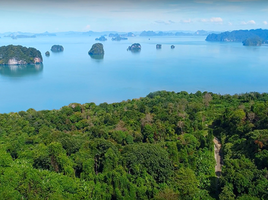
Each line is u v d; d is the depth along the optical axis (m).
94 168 42.12
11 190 31.08
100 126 66.44
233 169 39.50
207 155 48.34
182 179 37.78
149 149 42.31
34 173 33.72
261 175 36.59
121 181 35.41
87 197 33.53
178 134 59.72
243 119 57.38
